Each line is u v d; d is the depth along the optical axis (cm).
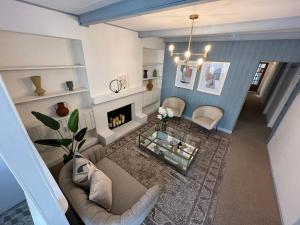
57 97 249
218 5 152
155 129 322
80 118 269
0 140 52
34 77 204
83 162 151
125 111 387
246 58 321
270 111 498
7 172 163
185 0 114
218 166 267
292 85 390
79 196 126
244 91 344
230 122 384
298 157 201
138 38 337
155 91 472
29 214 173
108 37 271
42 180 71
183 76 431
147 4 135
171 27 275
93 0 152
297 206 166
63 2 162
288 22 180
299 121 235
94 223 112
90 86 270
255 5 147
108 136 304
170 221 174
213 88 387
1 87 48
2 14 152
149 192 143
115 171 187
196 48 387
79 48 242
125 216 117
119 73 318
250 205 201
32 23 175
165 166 257
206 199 204
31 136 214
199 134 373
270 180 245
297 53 268
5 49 183
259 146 336
